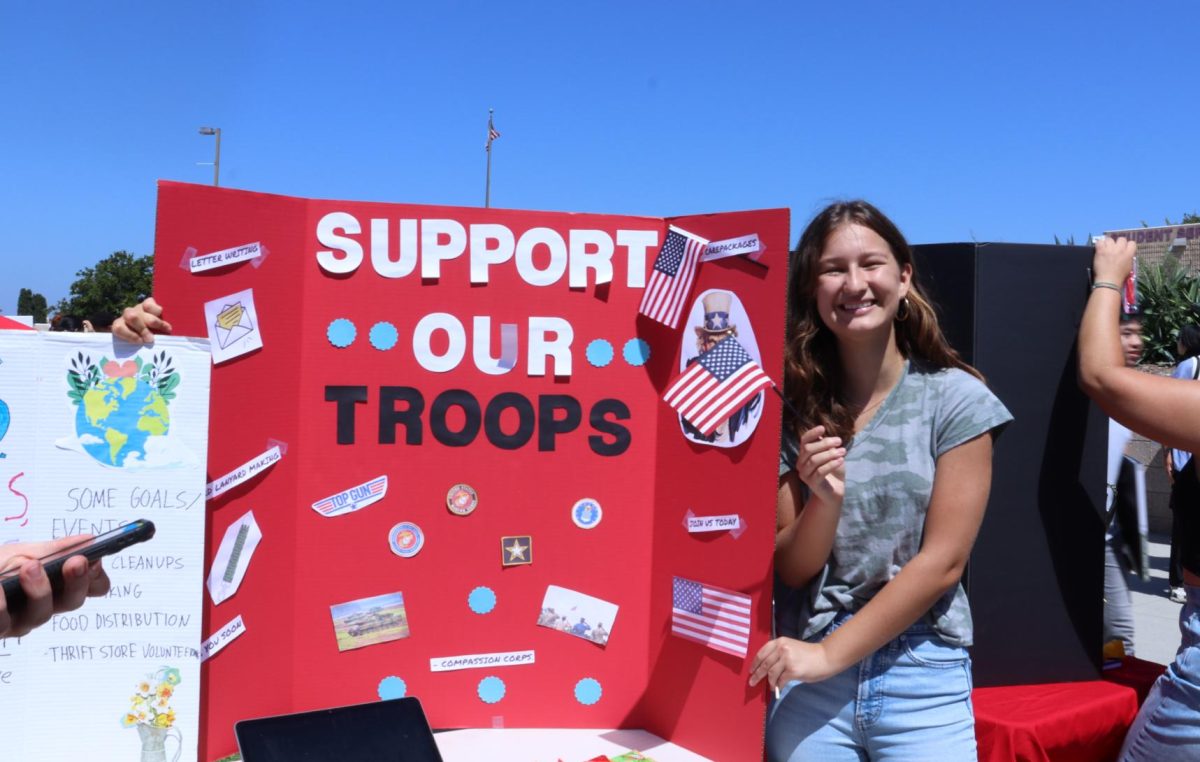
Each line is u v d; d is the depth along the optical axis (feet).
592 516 8.30
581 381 8.27
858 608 6.69
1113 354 6.84
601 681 8.35
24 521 6.87
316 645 7.96
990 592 8.38
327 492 7.96
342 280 7.93
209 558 7.44
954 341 8.39
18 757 6.87
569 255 8.21
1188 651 6.72
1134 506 10.66
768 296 7.31
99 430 7.00
